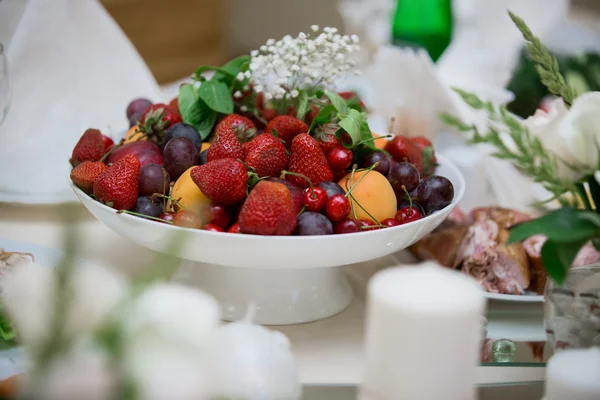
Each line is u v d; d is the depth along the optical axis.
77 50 1.28
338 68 1.05
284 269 0.93
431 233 1.08
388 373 0.73
